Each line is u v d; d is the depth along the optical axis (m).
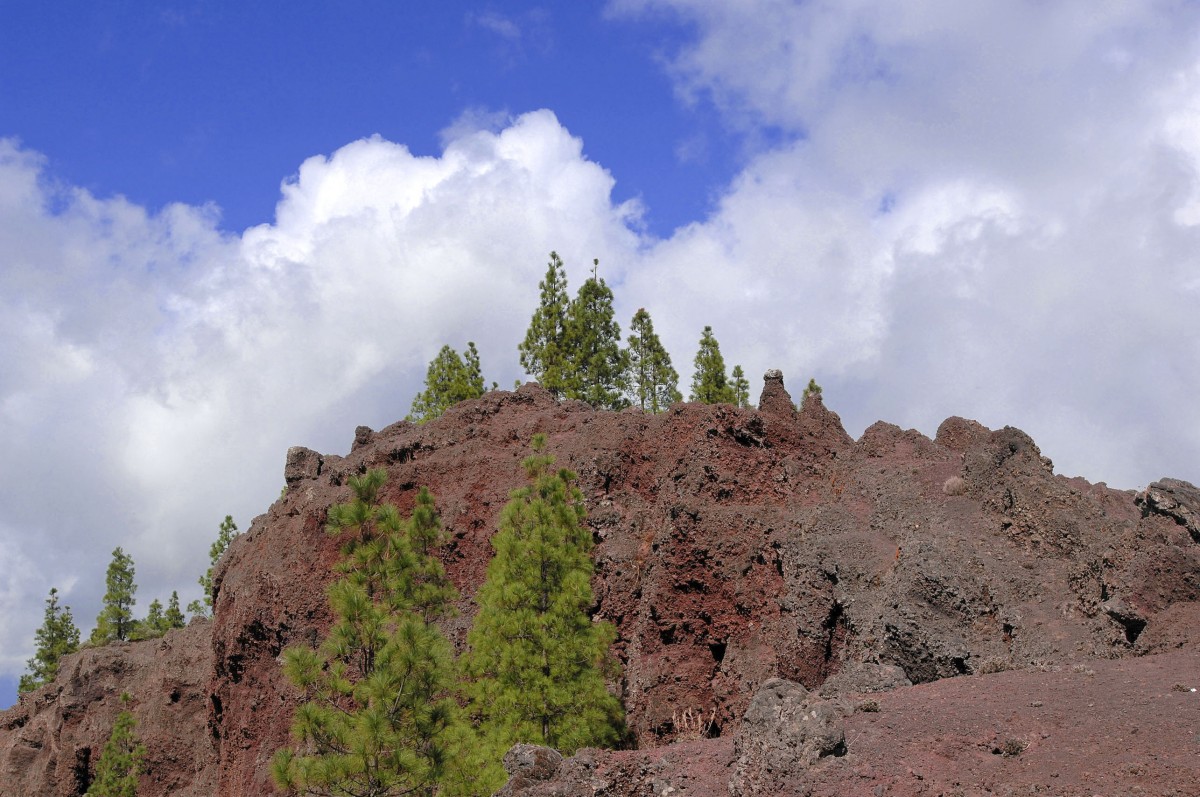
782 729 21.83
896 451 40.91
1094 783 18.62
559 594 32.81
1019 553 32.53
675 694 33.88
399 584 31.05
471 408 49.19
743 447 38.38
